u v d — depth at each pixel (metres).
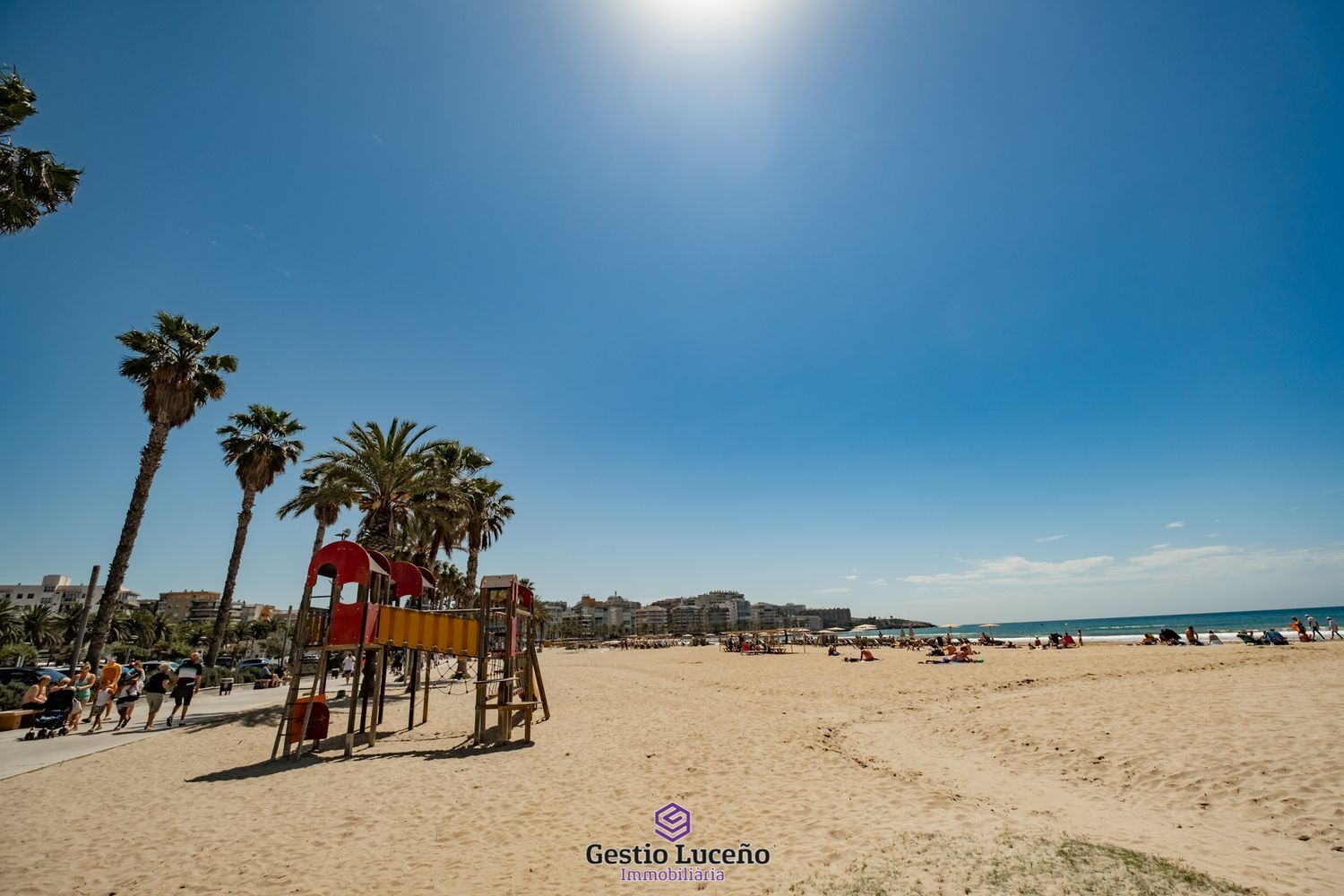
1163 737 10.23
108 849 6.55
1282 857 5.41
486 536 43.38
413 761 10.88
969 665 30.61
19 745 12.95
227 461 31.73
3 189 11.67
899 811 6.95
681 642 130.75
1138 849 5.69
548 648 118.75
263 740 13.25
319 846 6.57
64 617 74.50
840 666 35.03
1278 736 9.44
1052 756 9.98
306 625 12.11
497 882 5.54
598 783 8.95
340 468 22.03
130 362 22.95
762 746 11.38
